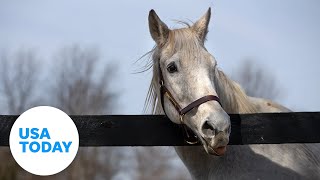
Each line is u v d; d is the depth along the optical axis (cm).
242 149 371
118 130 380
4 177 892
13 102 2239
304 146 387
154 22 365
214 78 348
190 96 335
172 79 346
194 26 368
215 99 329
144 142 378
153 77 376
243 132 370
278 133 370
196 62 340
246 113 379
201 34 363
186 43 347
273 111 397
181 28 368
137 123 380
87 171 1606
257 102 401
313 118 370
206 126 323
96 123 382
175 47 348
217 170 370
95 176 1645
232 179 365
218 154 321
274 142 370
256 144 372
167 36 362
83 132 382
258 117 371
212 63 344
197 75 336
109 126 381
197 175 380
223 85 374
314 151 393
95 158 1650
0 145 388
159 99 377
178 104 346
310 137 369
